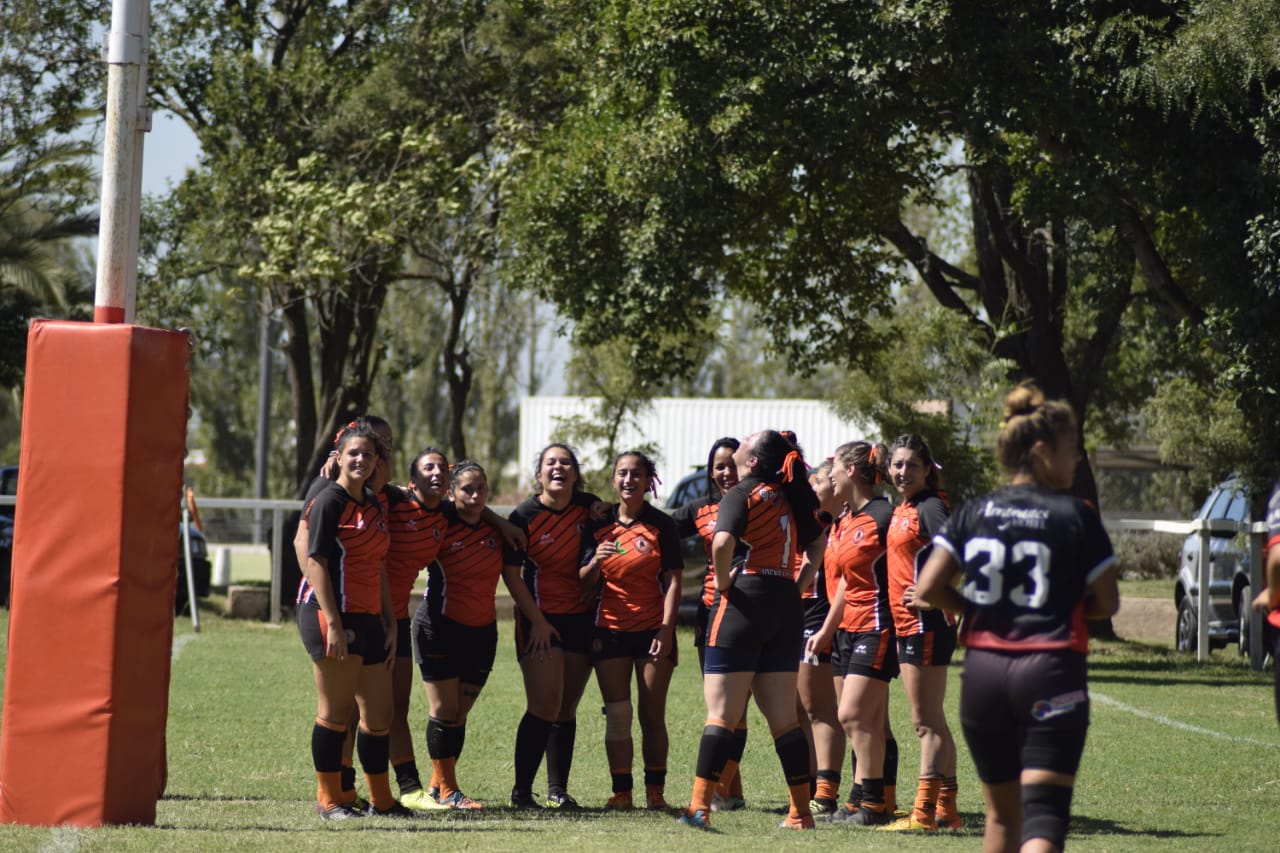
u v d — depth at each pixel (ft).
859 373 290.76
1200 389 310.86
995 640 60.90
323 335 301.63
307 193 266.16
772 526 90.58
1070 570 60.49
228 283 321.52
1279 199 189.47
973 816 103.30
